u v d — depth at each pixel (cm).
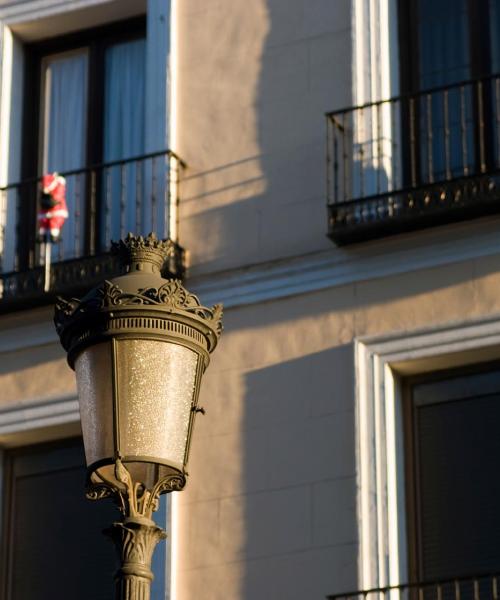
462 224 2517
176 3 2825
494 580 2347
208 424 2572
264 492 2508
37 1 2959
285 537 2473
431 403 2519
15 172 2919
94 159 2895
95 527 2692
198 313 1697
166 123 2759
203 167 2719
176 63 2792
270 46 2744
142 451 1639
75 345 1684
